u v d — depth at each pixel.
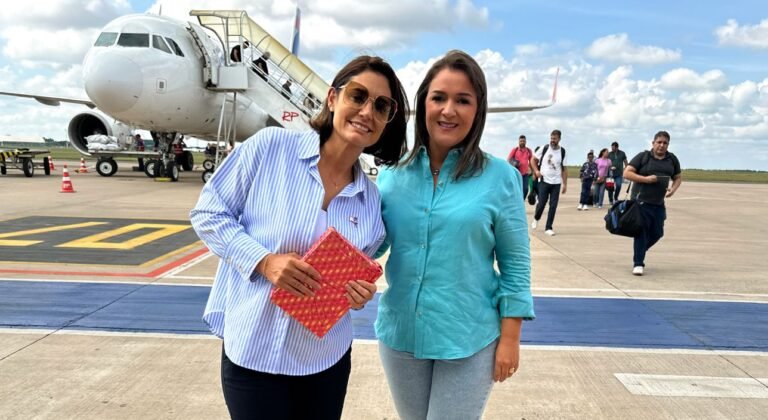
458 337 1.73
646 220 6.33
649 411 2.98
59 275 5.62
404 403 1.93
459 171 1.70
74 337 3.86
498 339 1.83
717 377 3.46
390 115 1.60
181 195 14.01
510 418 2.88
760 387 3.31
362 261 1.53
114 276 5.66
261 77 17.50
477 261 1.75
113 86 14.28
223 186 1.60
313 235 1.54
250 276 1.49
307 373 1.59
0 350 3.59
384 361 1.93
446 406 1.80
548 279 6.21
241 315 1.55
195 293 5.07
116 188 15.73
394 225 1.79
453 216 1.69
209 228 1.55
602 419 2.88
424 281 1.75
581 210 14.88
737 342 4.13
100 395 2.98
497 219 1.72
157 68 14.80
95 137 20.38
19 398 2.92
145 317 4.34
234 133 17.52
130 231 8.48
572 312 4.86
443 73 1.66
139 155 19.52
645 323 4.57
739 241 9.58
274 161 1.57
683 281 6.23
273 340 1.54
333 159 1.61
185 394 3.02
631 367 3.60
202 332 4.02
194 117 16.95
